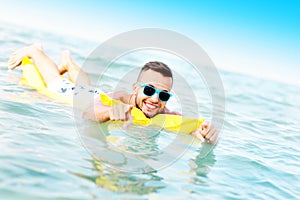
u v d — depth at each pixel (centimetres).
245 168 98
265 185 88
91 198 63
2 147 76
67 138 92
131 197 66
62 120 107
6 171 66
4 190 59
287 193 86
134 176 77
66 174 70
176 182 79
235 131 142
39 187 63
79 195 63
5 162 69
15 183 62
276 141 137
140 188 71
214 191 78
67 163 76
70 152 83
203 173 88
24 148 79
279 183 91
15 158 72
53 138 90
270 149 124
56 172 70
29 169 69
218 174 90
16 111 106
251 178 92
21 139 84
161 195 70
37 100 123
